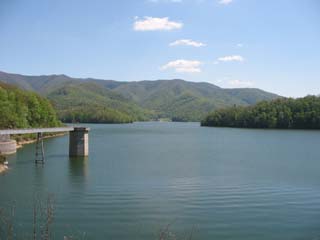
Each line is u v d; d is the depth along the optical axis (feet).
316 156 251.39
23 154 246.88
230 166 202.59
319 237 88.22
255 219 101.30
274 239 86.94
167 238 86.48
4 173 170.50
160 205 114.73
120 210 108.37
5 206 110.63
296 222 98.78
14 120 340.80
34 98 434.30
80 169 185.47
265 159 235.40
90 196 125.80
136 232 90.02
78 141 238.07
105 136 495.41
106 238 85.87
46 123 460.55
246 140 409.90
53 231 89.92
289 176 168.35
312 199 123.34
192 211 108.27
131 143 371.56
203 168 193.98
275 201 120.78
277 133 540.52
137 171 181.47
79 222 96.99
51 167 190.80
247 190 136.98
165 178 161.58
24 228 90.84
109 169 186.70
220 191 135.13
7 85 474.49
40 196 124.98
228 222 98.43
